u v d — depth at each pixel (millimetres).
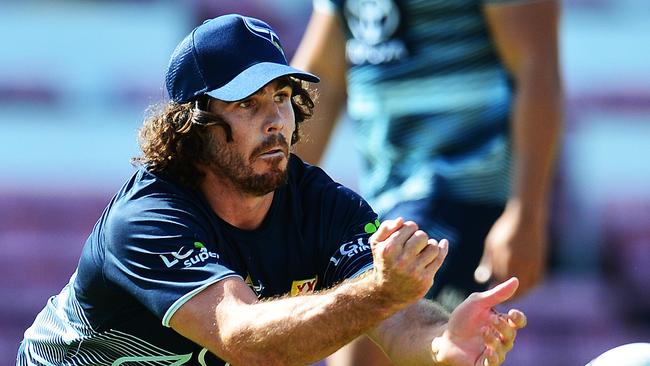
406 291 10789
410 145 18234
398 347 12562
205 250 12039
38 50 37938
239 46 12336
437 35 17922
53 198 37625
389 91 18281
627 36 38094
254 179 12250
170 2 38125
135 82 37938
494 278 17812
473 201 18094
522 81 17703
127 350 13055
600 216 37375
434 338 12133
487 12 17703
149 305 11914
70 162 37750
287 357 11211
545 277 37500
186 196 12422
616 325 37188
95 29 38062
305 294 11984
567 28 38219
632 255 37156
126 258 12102
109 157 37812
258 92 12203
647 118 37719
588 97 37906
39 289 36906
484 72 17984
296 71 12234
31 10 38062
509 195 18172
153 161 12539
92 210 37656
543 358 36812
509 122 18078
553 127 17688
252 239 12703
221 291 11641
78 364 13594
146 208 12242
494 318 11695
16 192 37531
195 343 12773
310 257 12977
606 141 37562
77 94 37938
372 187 18578
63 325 13500
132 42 37969
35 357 14141
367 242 12922
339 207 13102
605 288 37375
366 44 18359
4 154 37625
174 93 12414
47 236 37375
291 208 12930
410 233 10695
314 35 18922
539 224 17719
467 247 18047
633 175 37469
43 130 37750
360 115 18641
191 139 12367
